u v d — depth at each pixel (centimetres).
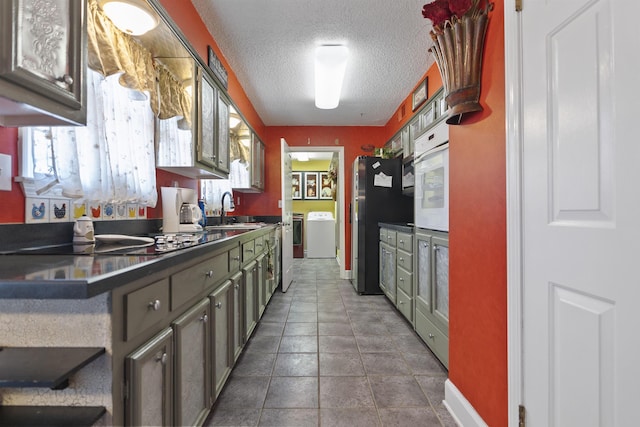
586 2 83
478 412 134
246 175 374
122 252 106
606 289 78
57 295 64
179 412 106
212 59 229
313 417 149
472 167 141
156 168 209
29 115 91
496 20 123
